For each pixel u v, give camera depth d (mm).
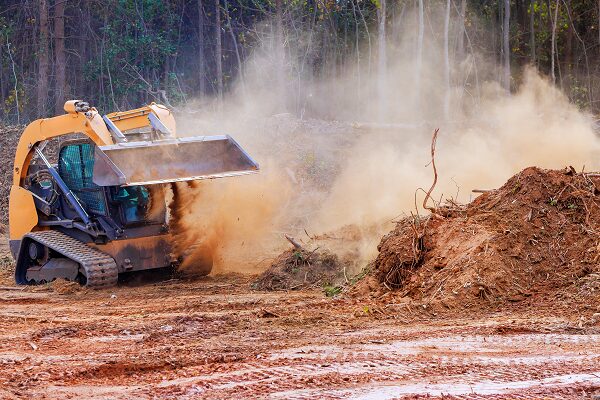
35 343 17141
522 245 20609
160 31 85938
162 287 25438
